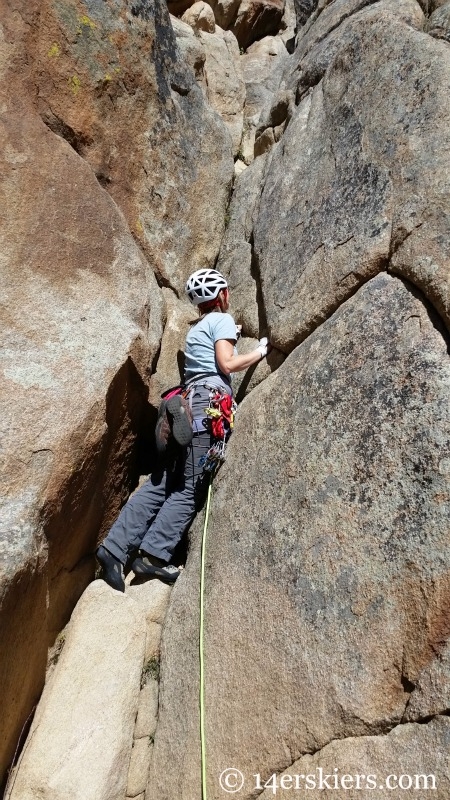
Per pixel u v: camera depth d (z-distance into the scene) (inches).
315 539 100.5
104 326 124.0
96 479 120.6
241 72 243.9
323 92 148.4
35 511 101.3
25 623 101.5
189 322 155.0
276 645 99.0
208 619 111.3
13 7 131.3
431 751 79.2
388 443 96.7
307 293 122.7
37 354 113.4
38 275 121.8
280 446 113.7
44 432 106.5
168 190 159.6
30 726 108.5
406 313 103.3
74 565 122.2
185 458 128.7
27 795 100.1
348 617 92.4
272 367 129.8
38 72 134.3
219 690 103.7
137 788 107.6
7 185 123.6
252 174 176.4
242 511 115.9
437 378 94.7
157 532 126.9
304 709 92.0
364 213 116.5
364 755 84.6
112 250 134.6
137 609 119.4
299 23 214.1
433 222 102.3
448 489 88.0
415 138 112.3
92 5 144.2
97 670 112.2
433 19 125.1
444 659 81.5
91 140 143.1
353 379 105.3
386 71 125.6
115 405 124.9
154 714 114.3
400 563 89.7
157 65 158.2
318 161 138.0
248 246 161.0
